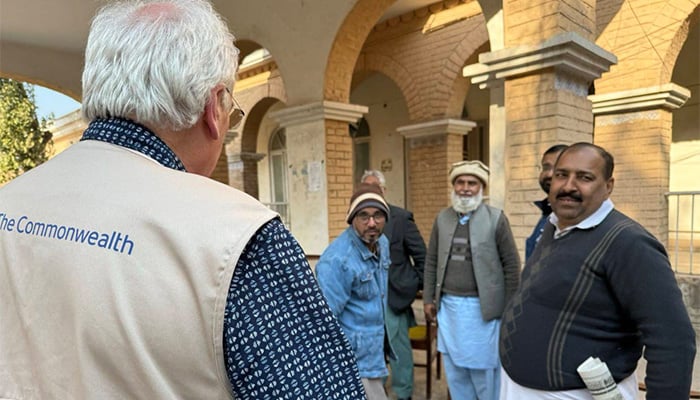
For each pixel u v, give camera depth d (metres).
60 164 0.72
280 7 4.66
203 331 0.57
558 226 1.61
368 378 2.21
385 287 2.33
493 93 3.07
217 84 0.73
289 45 4.69
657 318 1.25
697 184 6.88
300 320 0.63
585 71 2.85
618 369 1.37
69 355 0.61
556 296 1.46
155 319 0.57
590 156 1.49
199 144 0.77
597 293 1.38
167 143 0.72
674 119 7.05
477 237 2.49
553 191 1.55
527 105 2.82
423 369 3.69
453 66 6.67
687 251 6.09
